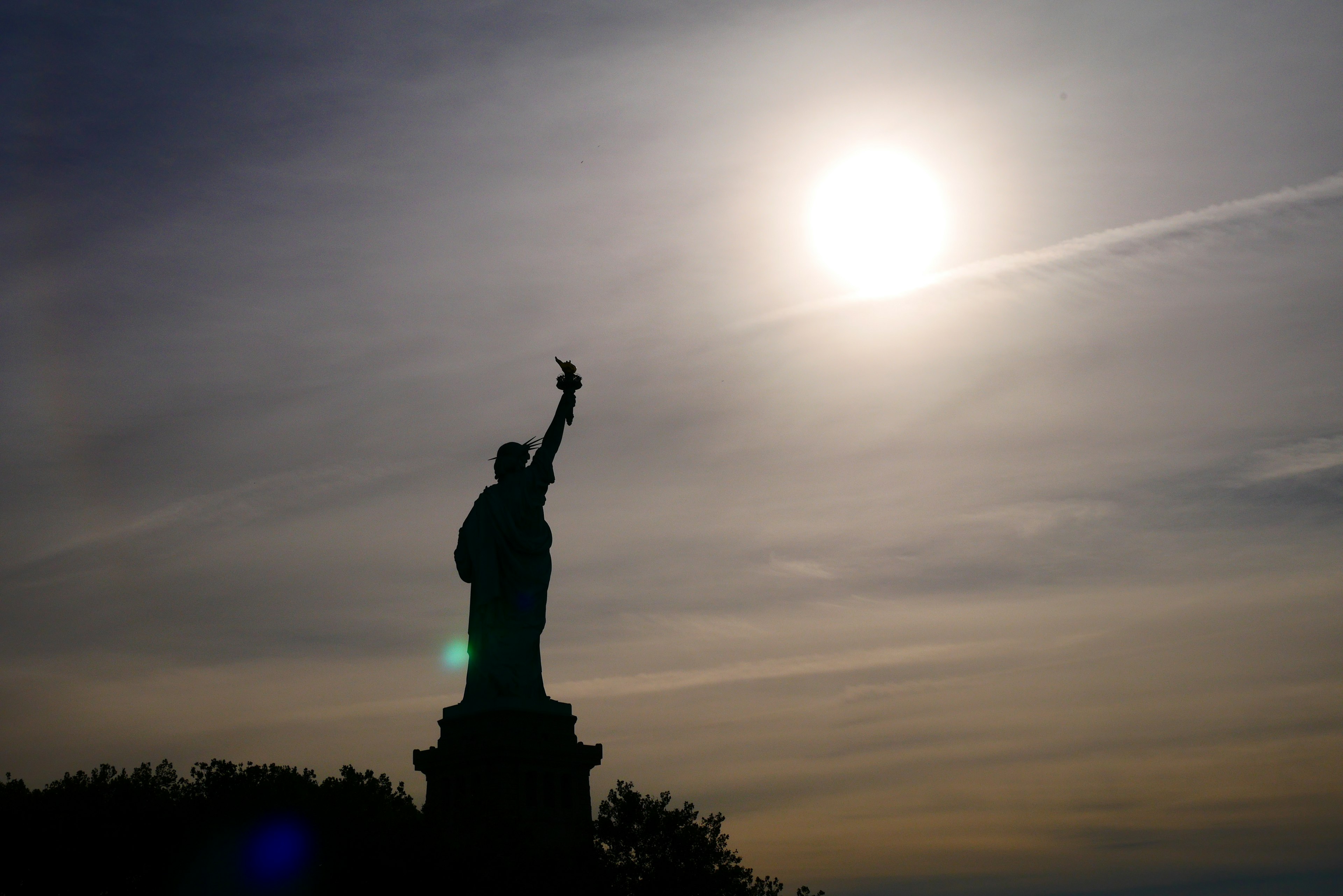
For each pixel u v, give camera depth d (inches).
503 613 6781.5
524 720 6560.0
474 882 5659.5
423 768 6702.8
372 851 5767.7
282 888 6048.2
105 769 6771.7
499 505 6855.3
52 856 6077.8
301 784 6545.3
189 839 6161.4
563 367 6998.0
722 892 6358.3
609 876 6008.9
